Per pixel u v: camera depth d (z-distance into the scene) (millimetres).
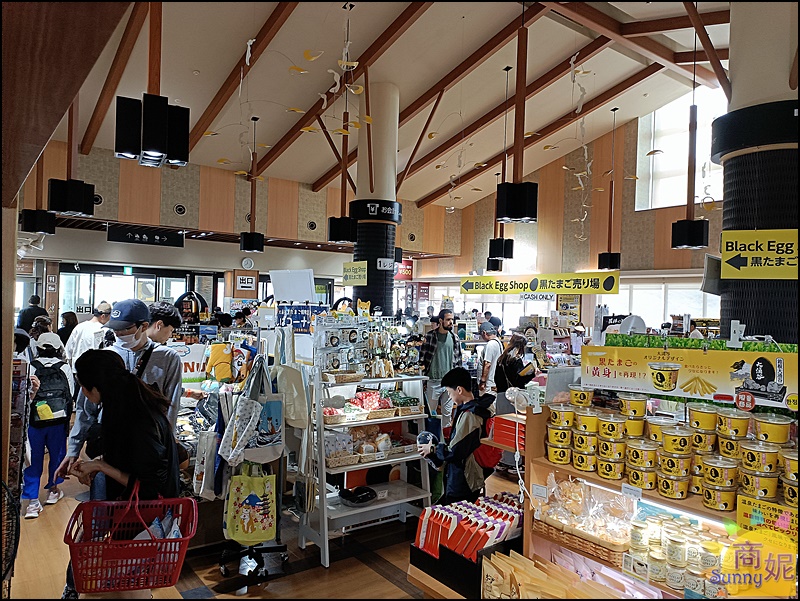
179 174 10805
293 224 12383
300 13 6613
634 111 11844
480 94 10016
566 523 2352
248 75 7906
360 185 8586
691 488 2025
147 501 2217
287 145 10117
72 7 1064
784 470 1731
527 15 7598
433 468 4281
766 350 1950
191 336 5090
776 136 3154
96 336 6012
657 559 1988
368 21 6914
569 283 4746
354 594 3100
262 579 3256
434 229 15375
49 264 10328
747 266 2295
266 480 3244
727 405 2080
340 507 3850
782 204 3189
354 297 8438
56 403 4316
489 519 2697
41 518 4129
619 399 2348
